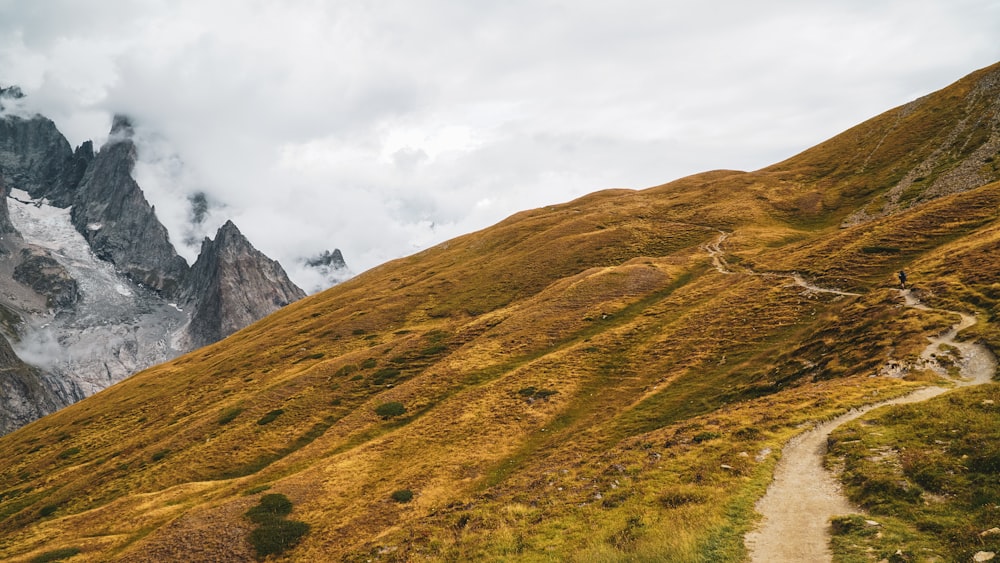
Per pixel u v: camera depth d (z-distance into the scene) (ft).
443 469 176.55
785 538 73.31
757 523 78.74
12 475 337.93
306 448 228.02
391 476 182.19
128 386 499.10
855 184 476.13
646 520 88.38
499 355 278.26
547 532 96.89
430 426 213.46
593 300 327.26
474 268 522.88
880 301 183.83
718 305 263.70
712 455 108.27
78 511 232.94
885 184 438.40
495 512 115.14
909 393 115.96
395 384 291.38
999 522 63.00
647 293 325.21
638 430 167.32
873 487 79.92
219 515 171.12
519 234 603.26
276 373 383.86
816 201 478.18
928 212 284.41
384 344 362.74
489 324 343.87
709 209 523.70
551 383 226.58
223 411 310.86
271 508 171.83
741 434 115.65
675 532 79.56
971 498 69.87
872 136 569.23
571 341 279.49
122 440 345.92
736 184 582.35
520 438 190.08
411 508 155.94
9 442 447.83
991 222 240.12
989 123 424.46
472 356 282.15
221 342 617.21
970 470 75.97
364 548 127.75
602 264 438.40
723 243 409.08
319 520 163.32
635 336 259.80
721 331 232.53
